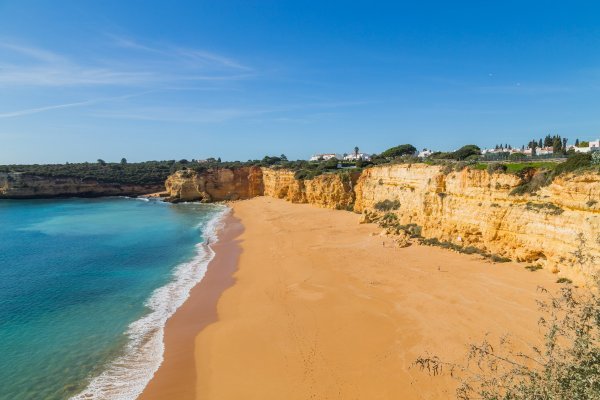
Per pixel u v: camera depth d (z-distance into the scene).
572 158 30.98
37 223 74.69
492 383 8.56
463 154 65.88
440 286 30.77
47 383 21.22
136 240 57.81
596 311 7.34
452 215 41.44
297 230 59.53
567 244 29.02
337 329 25.61
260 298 32.28
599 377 6.28
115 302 32.62
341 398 18.72
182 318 29.27
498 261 34.69
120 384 21.11
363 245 45.78
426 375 19.55
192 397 19.78
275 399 19.14
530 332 22.16
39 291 35.25
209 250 51.09
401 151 105.25
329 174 84.06
